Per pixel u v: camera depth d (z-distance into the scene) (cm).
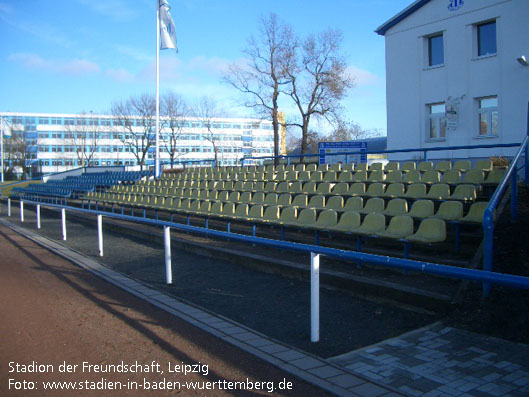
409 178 1105
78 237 1343
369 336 480
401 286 590
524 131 1545
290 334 494
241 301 636
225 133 5653
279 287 705
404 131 1911
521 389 346
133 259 968
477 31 1700
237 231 1180
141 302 630
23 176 5691
